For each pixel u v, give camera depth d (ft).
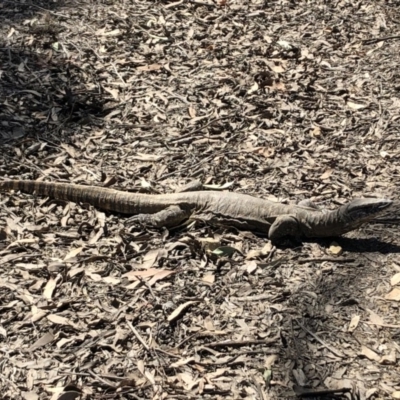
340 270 6.67
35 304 6.12
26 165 7.97
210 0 11.71
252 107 9.29
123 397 5.33
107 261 6.64
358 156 8.51
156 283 6.40
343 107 9.45
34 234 6.96
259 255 6.81
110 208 7.36
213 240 6.88
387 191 7.90
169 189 7.77
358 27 11.39
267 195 7.75
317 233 7.01
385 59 10.56
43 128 8.61
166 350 5.74
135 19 10.97
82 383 5.42
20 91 9.16
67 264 6.56
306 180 8.04
